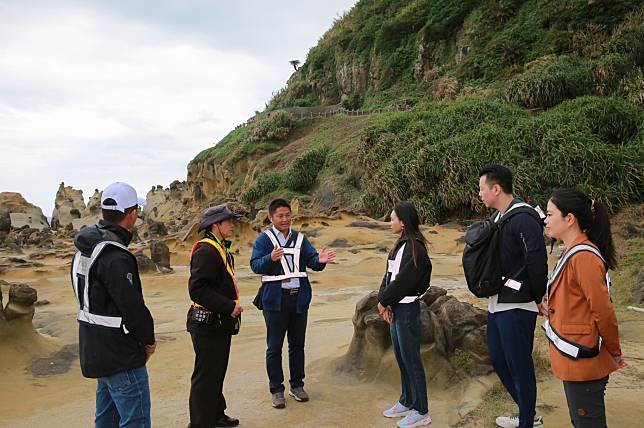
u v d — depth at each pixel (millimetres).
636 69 24344
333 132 43000
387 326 5141
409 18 52188
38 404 5105
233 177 47688
